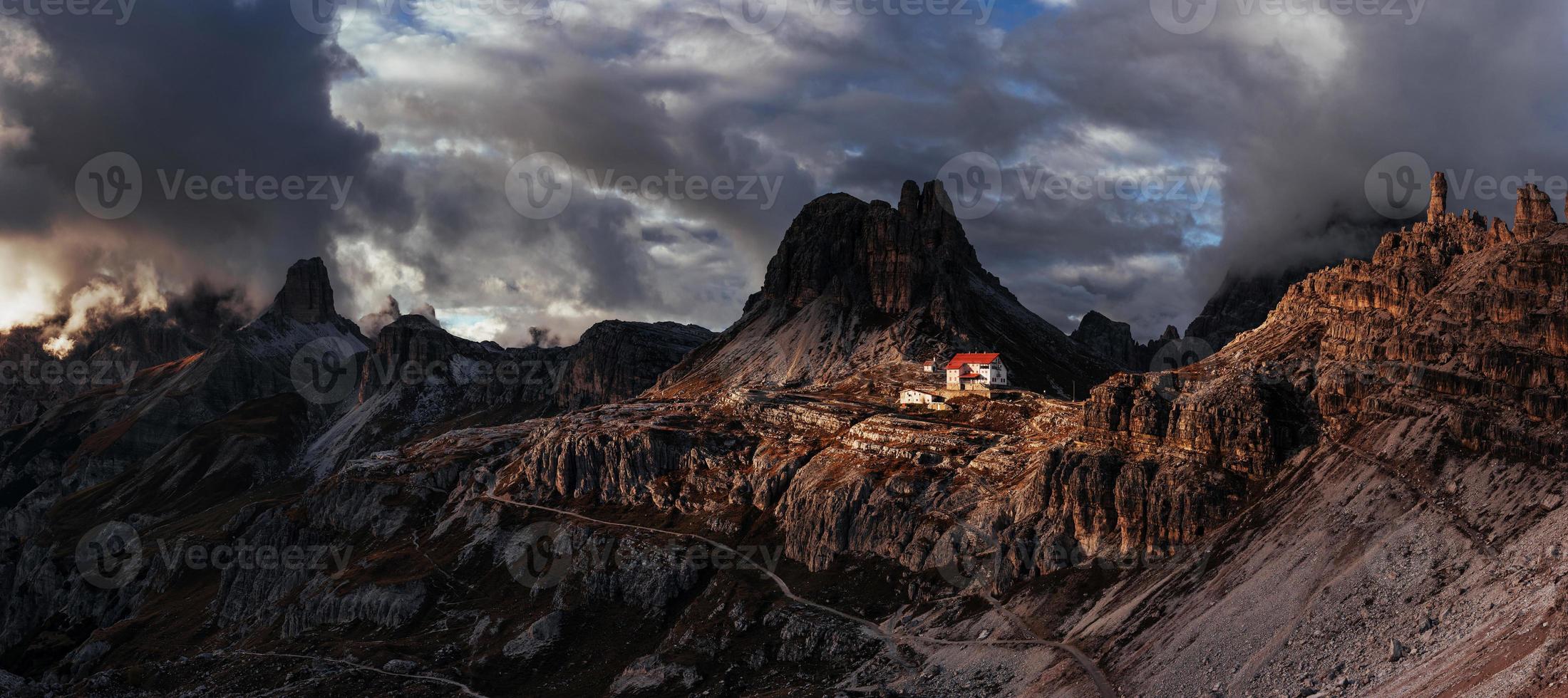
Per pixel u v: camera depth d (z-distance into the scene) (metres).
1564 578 166.12
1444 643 173.75
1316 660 191.50
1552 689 138.62
